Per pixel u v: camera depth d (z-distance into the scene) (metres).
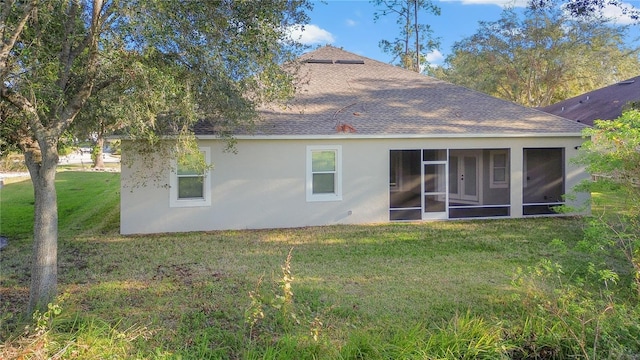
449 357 4.88
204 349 4.96
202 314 6.14
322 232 12.48
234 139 11.95
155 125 7.96
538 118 15.42
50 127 6.08
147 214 12.37
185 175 12.70
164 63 6.89
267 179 13.16
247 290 7.26
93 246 10.68
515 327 5.58
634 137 6.42
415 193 14.54
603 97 23.89
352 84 17.11
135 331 5.37
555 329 5.31
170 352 4.96
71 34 6.48
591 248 6.79
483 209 15.71
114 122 8.30
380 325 5.89
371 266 8.85
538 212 15.19
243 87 8.11
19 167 24.28
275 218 13.27
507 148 14.34
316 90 16.30
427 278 8.00
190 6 6.61
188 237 11.81
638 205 6.90
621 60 31.89
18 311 6.25
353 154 13.68
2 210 15.41
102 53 5.89
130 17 5.80
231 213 12.98
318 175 13.59
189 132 9.26
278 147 13.19
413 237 11.69
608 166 6.91
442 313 6.28
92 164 33.88
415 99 16.31
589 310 5.45
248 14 7.06
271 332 5.60
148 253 9.98
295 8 8.06
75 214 15.34
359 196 13.78
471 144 14.18
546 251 9.92
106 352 4.66
